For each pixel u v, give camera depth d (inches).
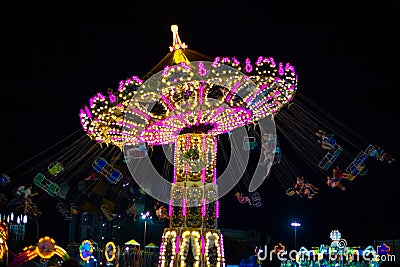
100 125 500.4
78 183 1049.5
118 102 462.3
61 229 1124.5
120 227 1274.6
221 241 500.4
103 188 1035.3
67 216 866.8
